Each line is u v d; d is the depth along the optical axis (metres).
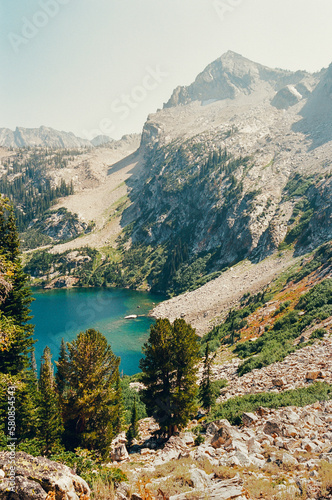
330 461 12.44
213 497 10.29
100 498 10.72
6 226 27.70
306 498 9.95
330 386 25.61
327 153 177.62
